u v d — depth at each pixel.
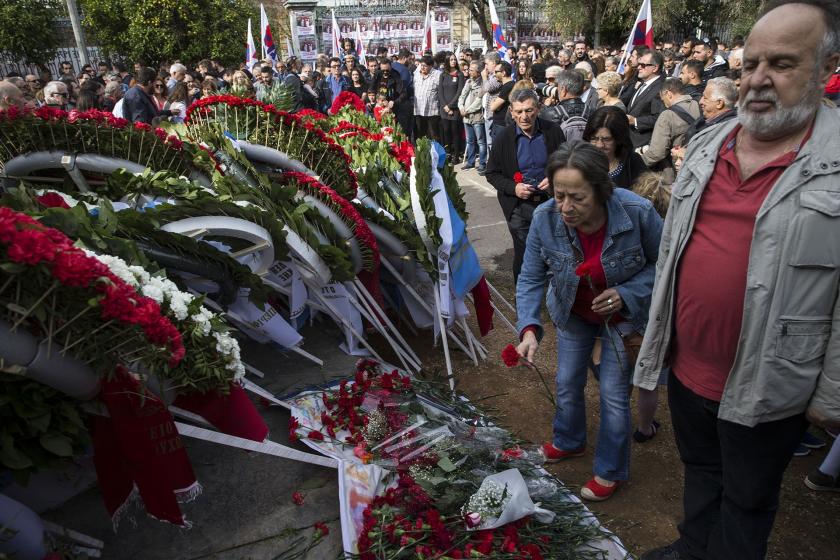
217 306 3.13
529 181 4.36
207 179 3.53
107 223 2.46
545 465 3.26
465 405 3.49
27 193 2.46
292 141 3.77
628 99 7.48
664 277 2.11
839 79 4.48
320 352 3.88
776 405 1.87
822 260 1.71
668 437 3.49
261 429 2.56
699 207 1.99
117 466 2.24
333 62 12.75
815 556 2.69
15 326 1.75
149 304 1.93
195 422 2.77
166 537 2.49
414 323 4.59
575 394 3.05
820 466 3.05
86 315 1.86
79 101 6.84
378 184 4.13
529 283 2.89
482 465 2.85
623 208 2.57
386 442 2.92
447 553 2.34
